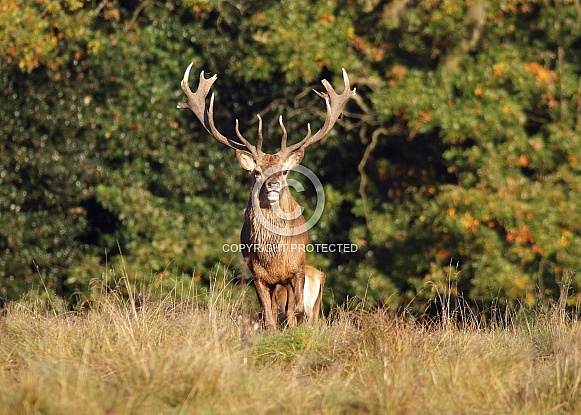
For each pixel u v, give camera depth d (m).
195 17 47.69
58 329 20.95
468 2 44.56
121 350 18.41
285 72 47.28
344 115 48.06
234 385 16.94
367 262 46.84
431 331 22.38
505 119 43.62
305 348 21.19
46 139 47.94
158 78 47.75
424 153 48.47
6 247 48.84
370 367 18.97
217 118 49.03
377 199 48.94
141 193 47.03
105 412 15.57
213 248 45.88
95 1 48.38
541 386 17.69
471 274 42.69
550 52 46.94
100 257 47.88
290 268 27.42
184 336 20.56
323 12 45.41
